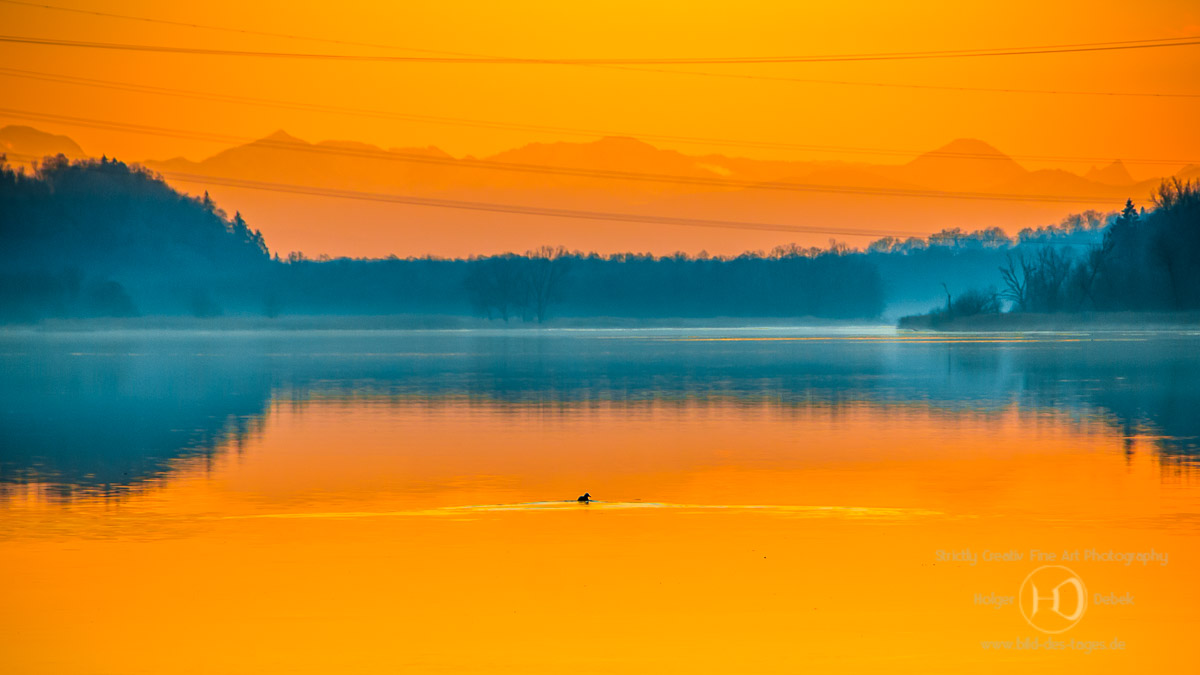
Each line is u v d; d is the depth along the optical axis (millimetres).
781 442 53375
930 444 52125
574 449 51219
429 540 31844
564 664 21891
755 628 23953
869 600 25859
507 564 29000
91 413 67750
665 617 24672
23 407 71875
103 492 39781
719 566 28703
